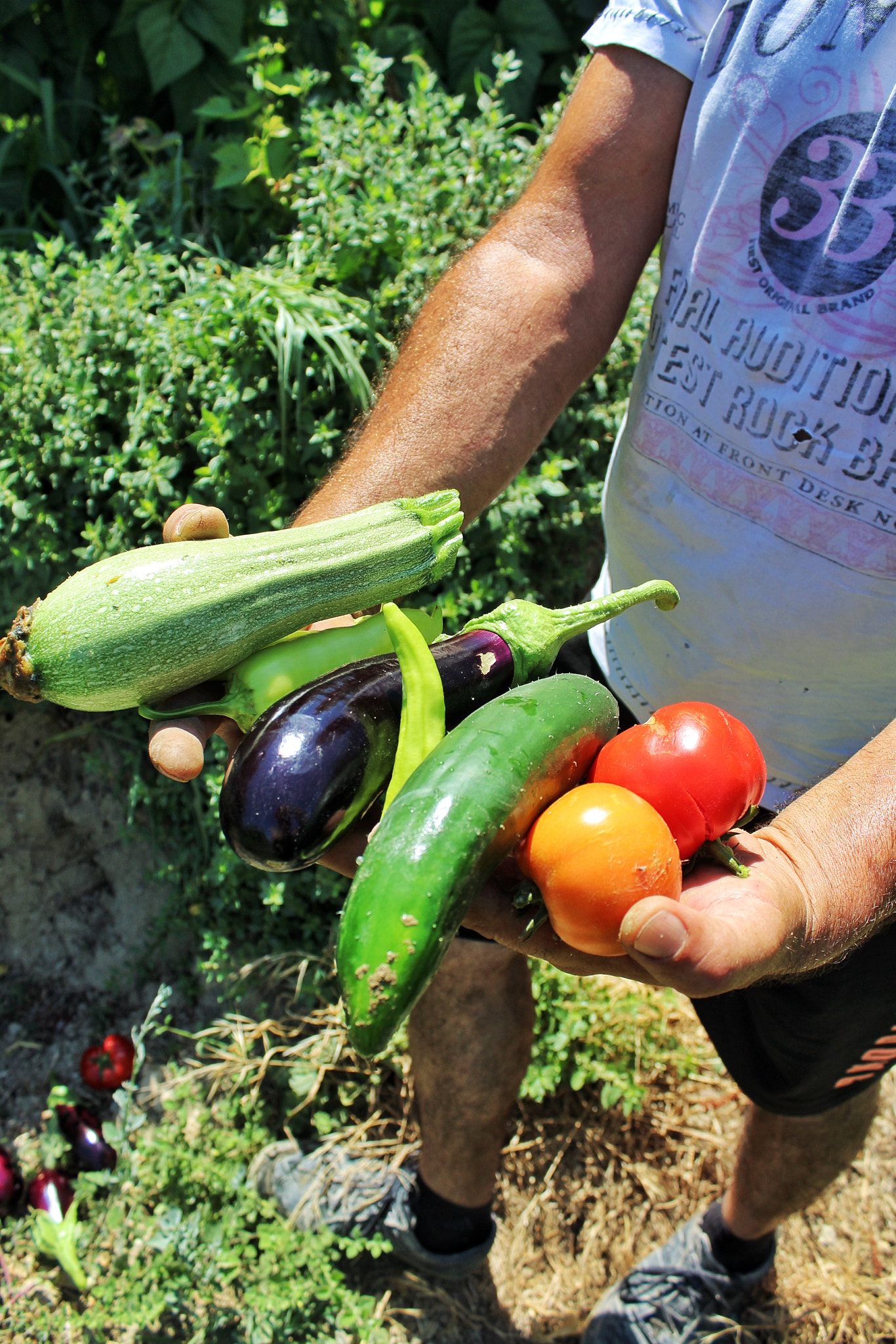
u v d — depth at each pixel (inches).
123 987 54.7
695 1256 44.3
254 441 48.0
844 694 32.6
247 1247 42.6
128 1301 40.6
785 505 30.3
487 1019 36.6
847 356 28.2
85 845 55.5
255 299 47.3
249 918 53.5
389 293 50.2
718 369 30.3
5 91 62.1
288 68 62.6
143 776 53.1
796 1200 39.9
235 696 24.3
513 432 30.5
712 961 19.5
